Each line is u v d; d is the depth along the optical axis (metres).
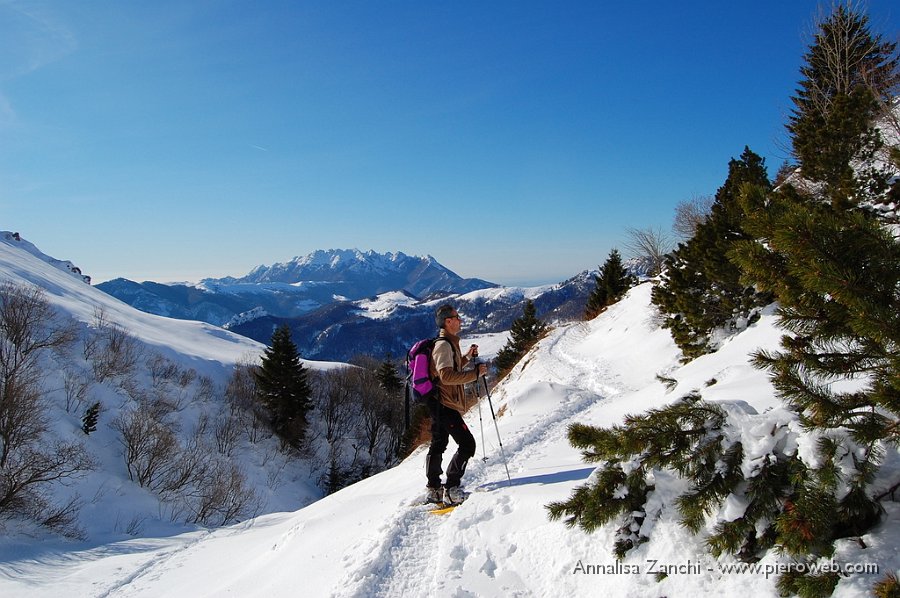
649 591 2.51
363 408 66.75
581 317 39.25
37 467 26.12
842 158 10.70
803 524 2.04
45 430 30.70
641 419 2.86
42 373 40.31
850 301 2.02
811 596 1.96
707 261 14.02
